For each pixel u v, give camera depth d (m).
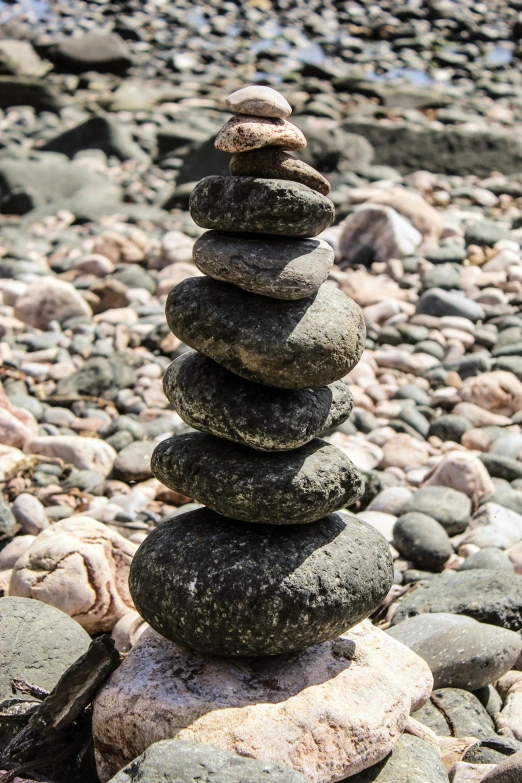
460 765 1.23
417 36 7.24
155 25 7.39
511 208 3.56
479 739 1.32
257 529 1.23
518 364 2.42
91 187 3.89
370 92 5.26
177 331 1.22
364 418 2.21
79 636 1.34
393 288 2.81
